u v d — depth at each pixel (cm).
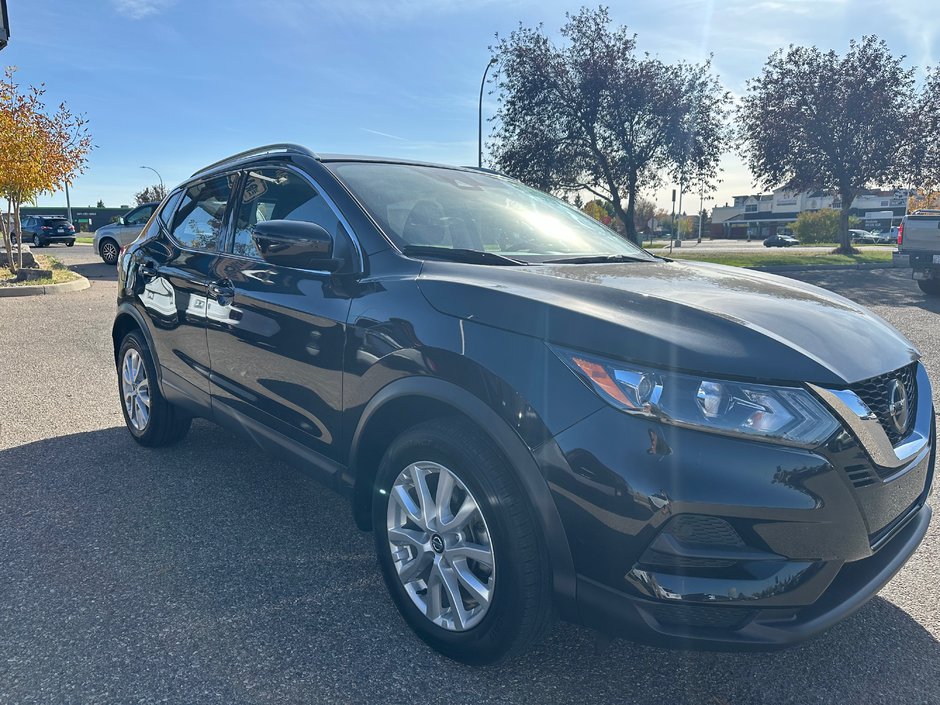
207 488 367
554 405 193
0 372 631
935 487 373
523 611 203
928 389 248
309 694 211
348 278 262
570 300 212
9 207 1423
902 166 2577
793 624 187
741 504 178
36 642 233
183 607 256
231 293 315
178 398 371
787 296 244
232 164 361
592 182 2606
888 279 1588
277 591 268
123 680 215
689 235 10188
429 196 310
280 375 286
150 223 427
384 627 246
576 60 2459
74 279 1355
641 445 182
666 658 233
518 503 201
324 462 271
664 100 2380
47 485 368
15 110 1345
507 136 2589
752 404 181
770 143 2662
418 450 226
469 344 212
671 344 187
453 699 210
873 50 2523
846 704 213
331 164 305
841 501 187
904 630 252
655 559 184
